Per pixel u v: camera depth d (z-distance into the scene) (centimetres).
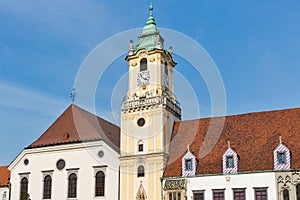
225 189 6391
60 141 7575
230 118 7244
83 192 7144
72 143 7425
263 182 6219
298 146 6362
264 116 7038
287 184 6100
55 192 7319
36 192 7444
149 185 6819
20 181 7619
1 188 7731
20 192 7569
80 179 7225
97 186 7112
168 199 6644
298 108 6912
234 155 6556
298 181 6056
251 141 6744
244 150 6650
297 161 6181
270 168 6250
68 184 7281
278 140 6562
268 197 6138
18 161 7738
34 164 7612
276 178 6162
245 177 6331
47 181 7450
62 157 7444
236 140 6862
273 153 6400
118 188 6981
